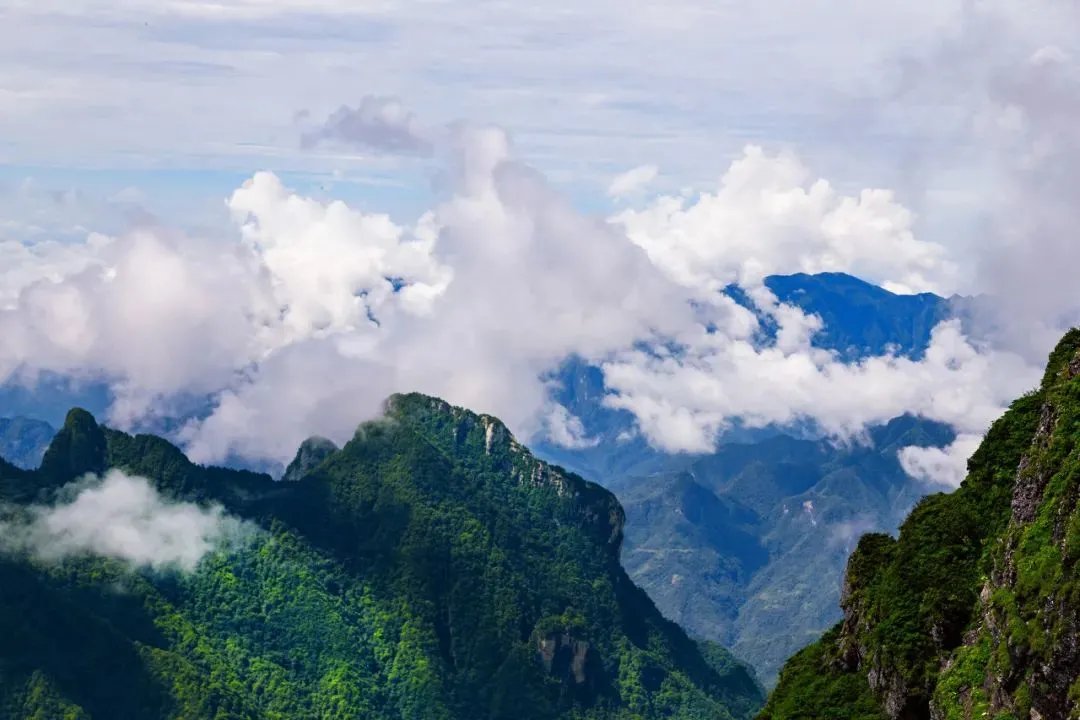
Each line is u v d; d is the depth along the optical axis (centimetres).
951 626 13450
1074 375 13488
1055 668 10600
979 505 14475
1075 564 10775
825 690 14975
